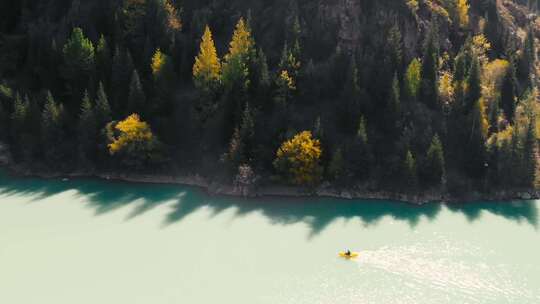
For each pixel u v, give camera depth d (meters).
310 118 105.88
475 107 102.69
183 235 86.38
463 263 78.50
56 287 73.62
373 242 84.50
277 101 104.31
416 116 105.38
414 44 116.00
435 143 97.62
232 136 103.50
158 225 89.50
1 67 121.50
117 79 111.38
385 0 116.44
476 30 127.50
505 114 111.25
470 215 93.62
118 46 114.81
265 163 101.06
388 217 92.44
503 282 73.88
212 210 94.75
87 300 71.00
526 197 100.56
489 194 99.75
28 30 124.44
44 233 86.75
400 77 109.31
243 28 107.88
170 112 110.94
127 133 102.88
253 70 107.75
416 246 83.44
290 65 107.12
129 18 119.94
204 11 121.75
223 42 120.19
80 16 123.06
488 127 104.81
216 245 83.69
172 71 112.31
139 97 108.19
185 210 94.69
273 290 72.75
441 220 91.81
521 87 120.00
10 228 88.12
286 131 102.44
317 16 116.81
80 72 114.12
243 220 91.38
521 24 142.62
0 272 76.75
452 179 100.38
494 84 112.62
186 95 112.94
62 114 109.94
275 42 117.00
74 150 109.00
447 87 108.94
